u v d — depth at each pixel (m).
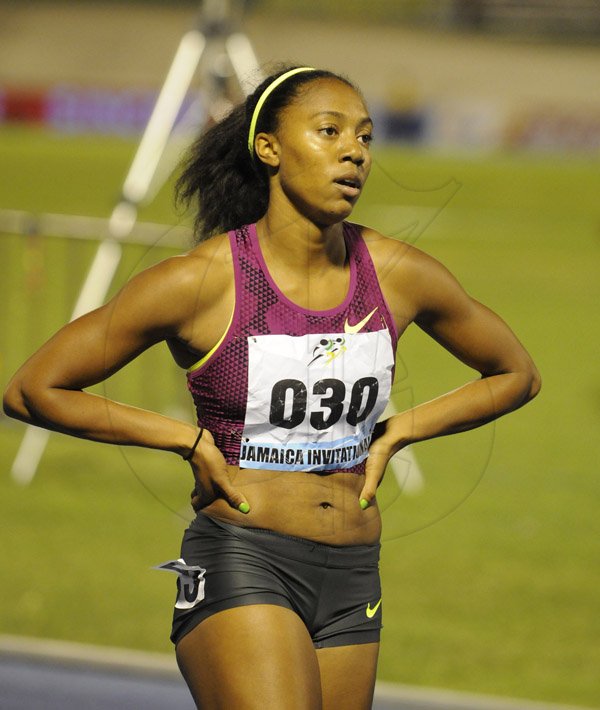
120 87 170.12
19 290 49.16
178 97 27.83
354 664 9.18
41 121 169.00
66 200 93.75
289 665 8.48
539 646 18.69
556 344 49.00
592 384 41.59
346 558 9.17
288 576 8.97
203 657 8.70
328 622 9.20
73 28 195.12
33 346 40.44
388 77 181.00
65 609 19.73
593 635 19.27
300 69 9.12
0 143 142.50
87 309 26.00
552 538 24.80
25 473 28.25
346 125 8.78
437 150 158.12
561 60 189.00
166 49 189.38
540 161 143.50
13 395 8.77
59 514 25.52
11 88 168.88
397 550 23.78
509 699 16.16
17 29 194.12
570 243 81.62
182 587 9.00
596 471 30.44
